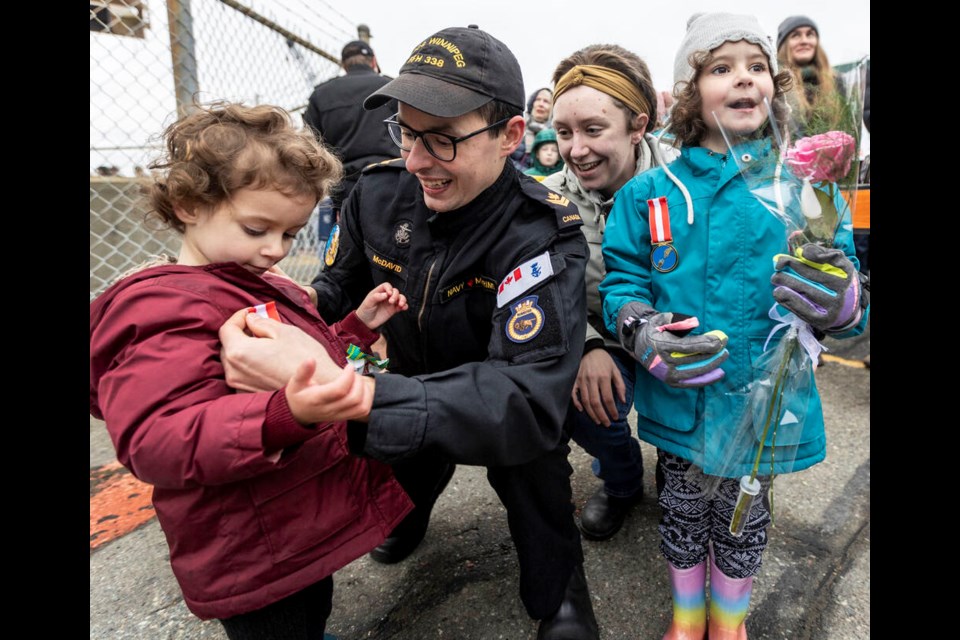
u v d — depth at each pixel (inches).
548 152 124.0
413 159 39.9
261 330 29.9
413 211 48.1
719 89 44.2
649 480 77.2
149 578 60.7
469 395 33.6
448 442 32.8
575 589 47.8
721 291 44.8
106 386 29.0
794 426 43.1
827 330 39.8
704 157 46.2
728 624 46.3
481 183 41.6
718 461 43.7
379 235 49.6
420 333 48.0
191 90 105.0
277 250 34.4
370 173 52.9
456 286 45.2
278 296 36.3
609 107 54.5
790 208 40.6
